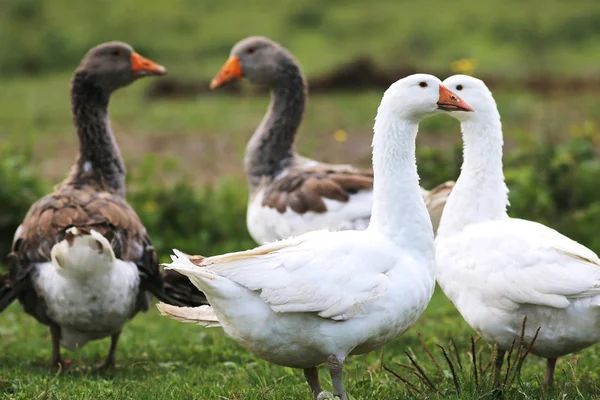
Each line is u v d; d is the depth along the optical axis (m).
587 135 17.09
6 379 9.28
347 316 7.52
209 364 10.58
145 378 9.83
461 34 38.12
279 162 13.49
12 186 15.47
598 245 14.49
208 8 42.06
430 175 15.30
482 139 9.41
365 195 11.88
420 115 8.31
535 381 9.16
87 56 12.02
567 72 33.66
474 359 8.34
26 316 13.12
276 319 7.53
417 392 8.46
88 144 11.75
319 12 41.28
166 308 8.21
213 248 15.81
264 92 32.16
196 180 20.77
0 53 37.31
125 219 10.35
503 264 8.50
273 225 12.16
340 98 30.52
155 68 12.10
